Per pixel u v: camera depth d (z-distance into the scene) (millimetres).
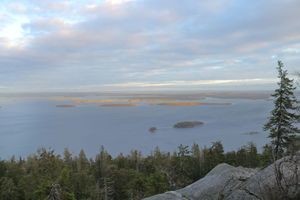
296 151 9430
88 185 42000
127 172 45781
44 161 56062
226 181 12070
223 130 148375
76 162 59062
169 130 159000
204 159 49156
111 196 43281
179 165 48938
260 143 109062
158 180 36156
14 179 46969
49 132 169000
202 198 11719
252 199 9664
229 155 49562
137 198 37406
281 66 23484
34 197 33750
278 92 23469
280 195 8289
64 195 27547
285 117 23141
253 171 12883
